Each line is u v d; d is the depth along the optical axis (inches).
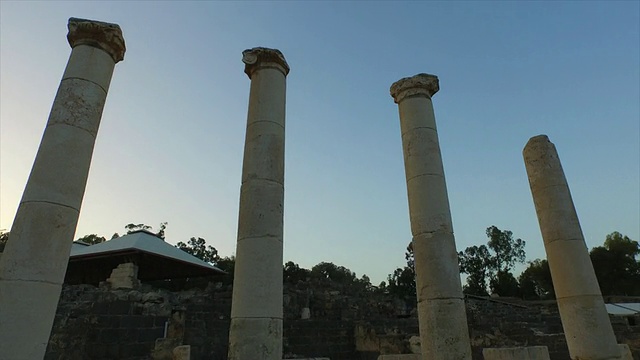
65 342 557.0
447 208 423.2
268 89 402.9
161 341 615.8
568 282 448.5
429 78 484.7
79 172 317.7
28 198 295.9
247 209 352.8
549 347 847.1
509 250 3216.0
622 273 2588.6
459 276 397.4
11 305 263.7
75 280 1197.1
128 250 967.0
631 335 983.0
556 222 475.5
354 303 1450.5
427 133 453.7
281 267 343.9
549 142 525.0
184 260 1070.4
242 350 305.6
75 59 351.6
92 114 339.3
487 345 886.4
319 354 905.5
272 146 377.1
